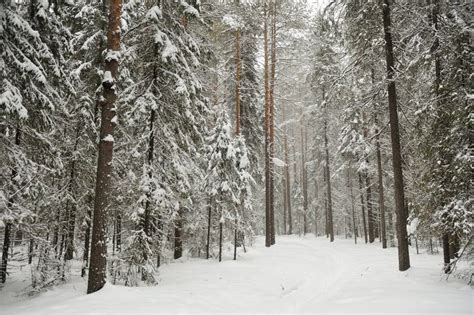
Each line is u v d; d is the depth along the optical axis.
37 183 10.73
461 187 10.21
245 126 24.88
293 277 13.19
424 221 11.98
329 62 28.73
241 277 12.83
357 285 10.72
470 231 9.44
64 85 11.16
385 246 23.09
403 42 13.57
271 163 25.50
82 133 13.34
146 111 11.62
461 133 10.55
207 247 17.44
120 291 8.81
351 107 18.36
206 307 8.34
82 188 13.48
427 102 12.13
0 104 8.09
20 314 7.23
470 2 11.38
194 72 15.21
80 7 14.59
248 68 24.77
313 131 37.72
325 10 14.28
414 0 12.58
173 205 12.38
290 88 28.88
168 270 14.23
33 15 10.12
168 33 12.20
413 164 16.44
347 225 39.12
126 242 11.14
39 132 11.19
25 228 10.23
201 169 18.19
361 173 27.22
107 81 9.55
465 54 11.14
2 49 8.70
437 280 10.44
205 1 17.52
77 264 15.49
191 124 13.06
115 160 13.30
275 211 49.22
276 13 23.95
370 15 13.66
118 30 9.93
